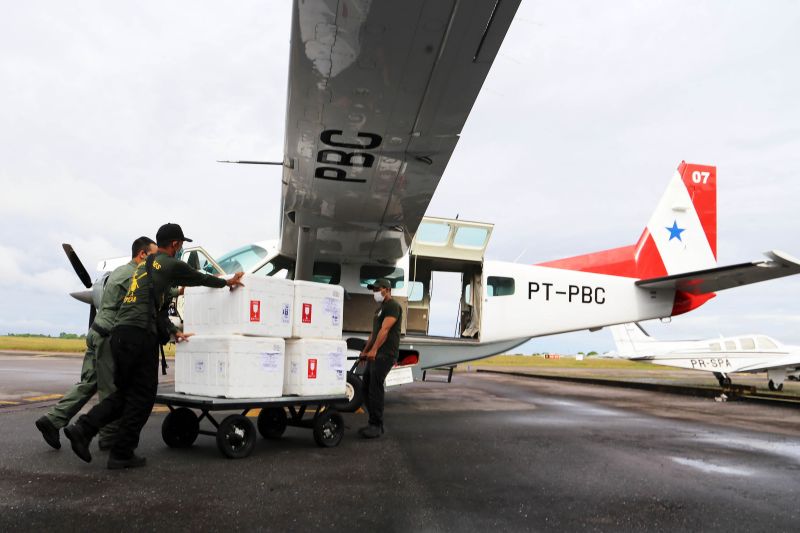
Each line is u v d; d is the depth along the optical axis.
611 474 4.06
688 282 10.14
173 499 3.14
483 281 9.59
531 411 8.52
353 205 7.23
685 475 4.07
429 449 4.96
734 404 10.50
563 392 13.55
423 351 9.50
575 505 3.23
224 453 4.27
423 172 6.30
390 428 6.31
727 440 5.80
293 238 8.48
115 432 4.43
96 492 3.23
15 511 2.83
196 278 4.11
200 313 4.75
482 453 4.80
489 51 4.22
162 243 4.08
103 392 4.20
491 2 3.72
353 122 5.31
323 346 4.99
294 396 4.80
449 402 10.03
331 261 9.27
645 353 21.16
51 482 3.43
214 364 4.41
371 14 3.89
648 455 4.85
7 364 17.25
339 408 7.72
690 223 11.91
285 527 2.71
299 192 6.98
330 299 5.16
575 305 10.13
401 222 7.73
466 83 4.64
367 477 3.80
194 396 4.50
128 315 3.81
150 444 4.86
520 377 23.00
